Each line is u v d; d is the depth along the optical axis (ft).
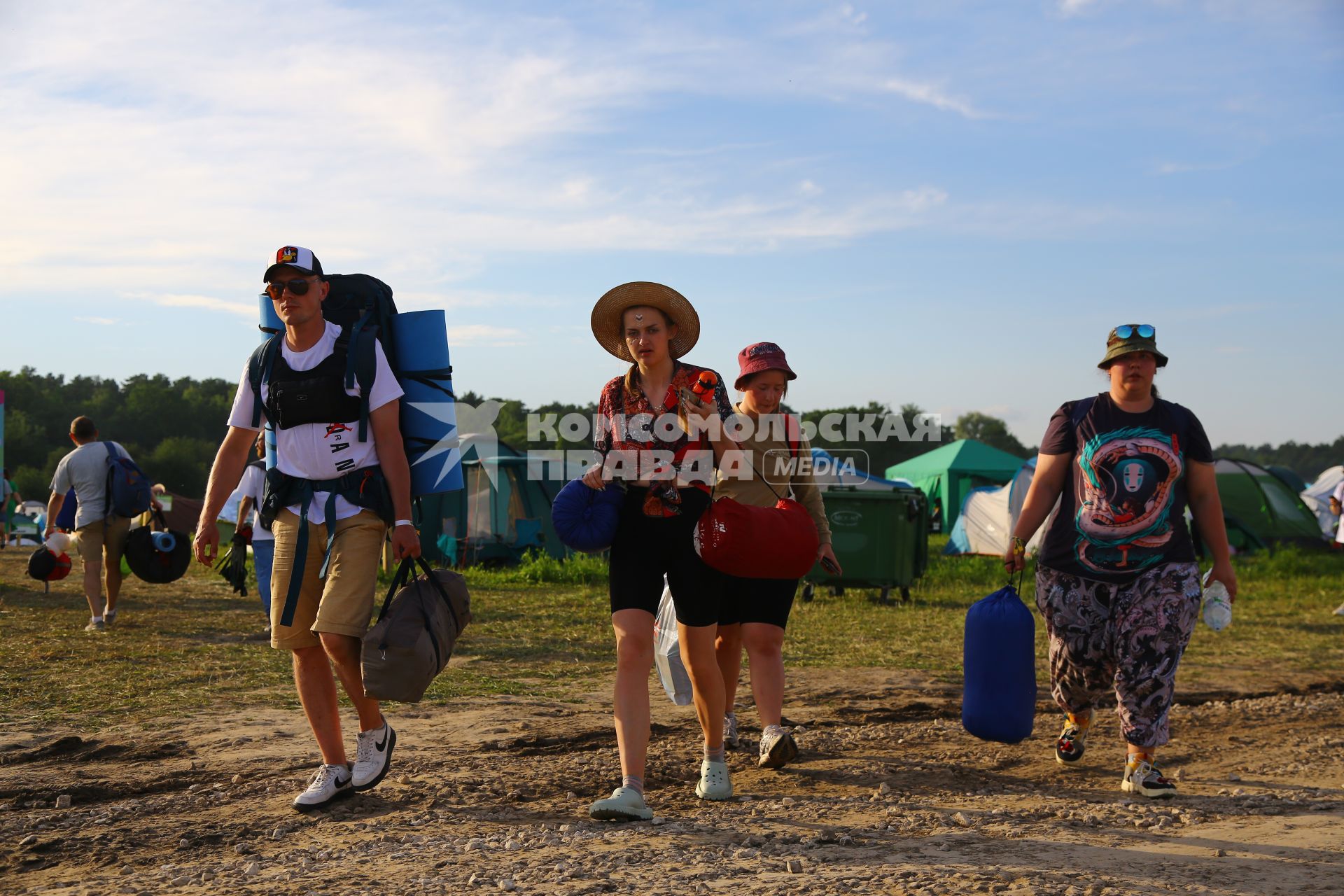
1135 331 14.74
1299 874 10.55
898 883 10.18
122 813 13.10
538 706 20.74
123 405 390.42
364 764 13.64
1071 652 15.19
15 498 93.09
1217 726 19.84
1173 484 14.69
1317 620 38.01
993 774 15.85
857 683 24.29
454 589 13.58
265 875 10.64
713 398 13.65
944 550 77.25
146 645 27.66
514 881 10.30
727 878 10.42
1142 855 11.28
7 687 21.57
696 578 13.76
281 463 13.34
